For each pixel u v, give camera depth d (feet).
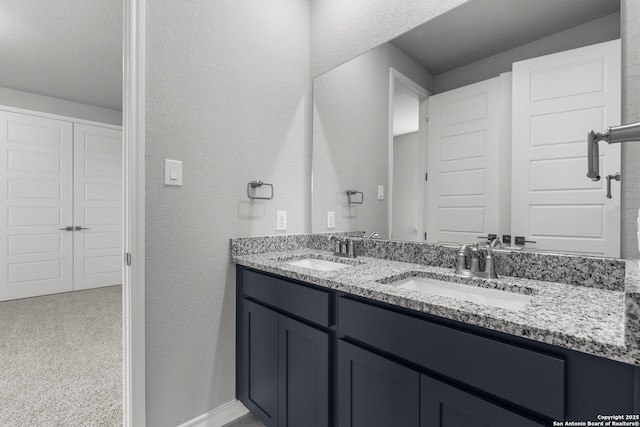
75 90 12.31
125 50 4.41
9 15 7.80
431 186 4.73
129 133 4.36
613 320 2.31
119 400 5.68
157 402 4.60
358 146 5.73
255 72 5.73
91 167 13.76
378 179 5.43
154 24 4.54
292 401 4.34
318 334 3.88
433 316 2.82
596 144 3.06
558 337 2.08
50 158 12.75
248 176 5.63
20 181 12.12
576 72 3.48
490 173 4.11
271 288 4.68
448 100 4.55
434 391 2.72
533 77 3.78
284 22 6.20
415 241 4.91
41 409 5.40
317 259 5.71
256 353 5.02
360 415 3.39
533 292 3.27
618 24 3.23
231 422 5.33
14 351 7.57
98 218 13.97
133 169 4.34
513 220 3.89
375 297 3.22
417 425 2.85
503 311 2.52
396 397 3.04
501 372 2.35
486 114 4.17
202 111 5.03
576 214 3.45
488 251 3.87
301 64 6.50
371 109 5.52
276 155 6.06
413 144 4.95
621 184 3.19
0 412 5.31
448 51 4.56
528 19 3.85
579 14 3.48
